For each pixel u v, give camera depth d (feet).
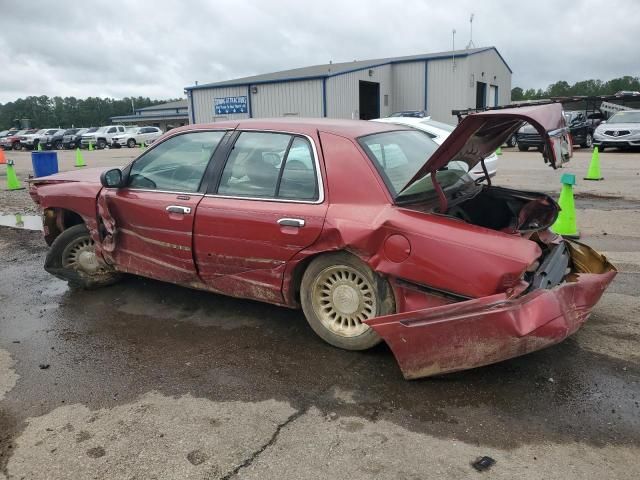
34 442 9.49
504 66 128.77
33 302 16.52
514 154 67.15
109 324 14.60
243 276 13.28
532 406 10.14
